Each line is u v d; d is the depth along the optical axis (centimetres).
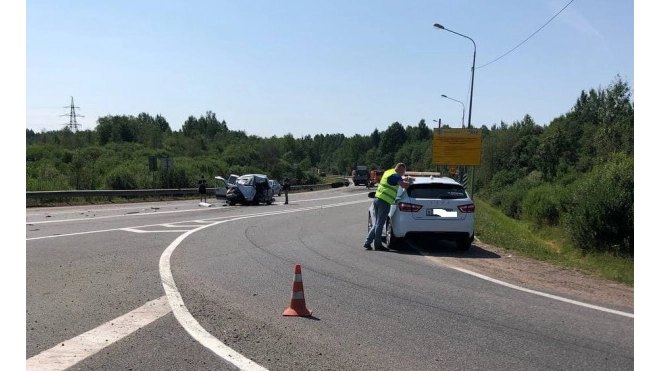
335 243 1446
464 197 1334
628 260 1514
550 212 3200
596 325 684
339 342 608
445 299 813
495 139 7212
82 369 512
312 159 14325
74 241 1349
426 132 14525
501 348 595
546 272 1084
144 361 536
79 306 732
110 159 5947
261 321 684
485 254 1320
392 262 1148
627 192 1756
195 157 7588
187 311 716
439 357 564
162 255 1163
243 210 2780
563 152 6400
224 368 522
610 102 6253
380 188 1345
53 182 3478
